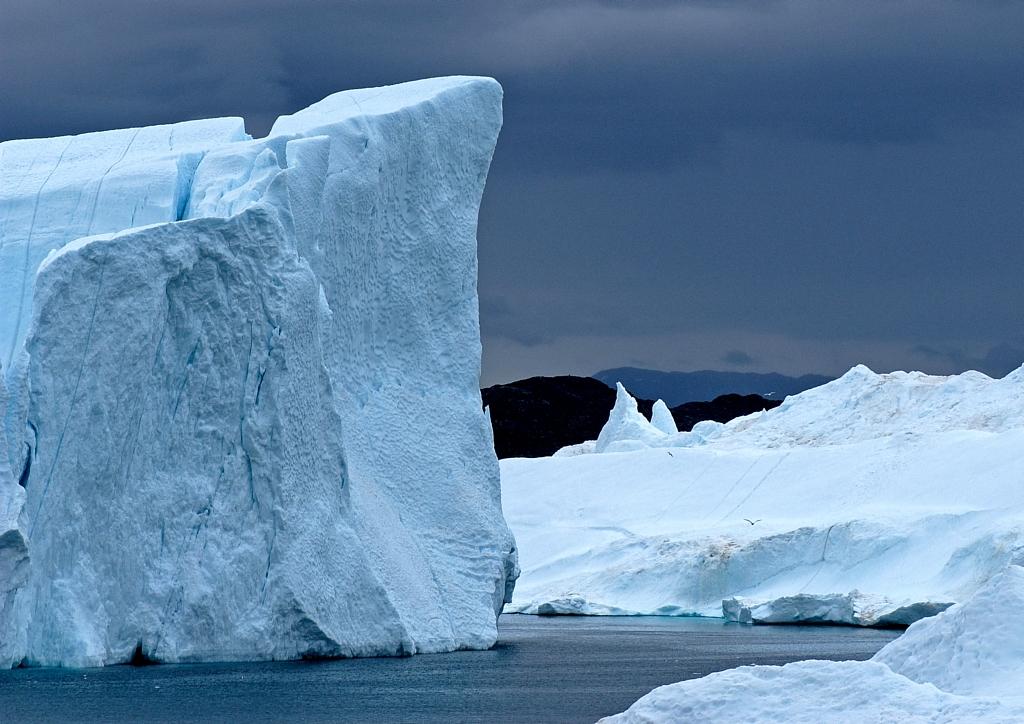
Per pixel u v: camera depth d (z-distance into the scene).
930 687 54.09
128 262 91.81
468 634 109.25
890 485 195.75
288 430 96.25
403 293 112.56
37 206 101.62
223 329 94.81
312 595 96.00
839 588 172.88
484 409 116.56
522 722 72.19
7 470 84.75
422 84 118.56
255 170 102.94
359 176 108.94
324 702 78.25
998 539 162.38
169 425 93.44
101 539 90.00
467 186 117.06
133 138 110.31
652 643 128.75
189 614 91.62
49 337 89.12
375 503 105.50
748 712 55.50
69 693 79.19
